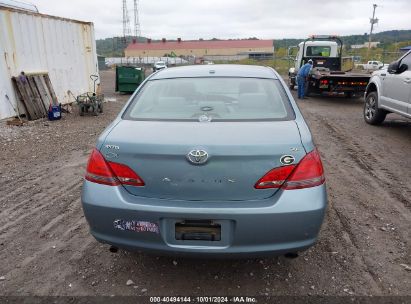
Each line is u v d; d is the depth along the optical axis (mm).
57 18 11266
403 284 2756
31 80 9812
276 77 3568
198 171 2406
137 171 2488
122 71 17484
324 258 3100
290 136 2549
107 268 2994
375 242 3344
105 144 2600
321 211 2461
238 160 2387
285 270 2945
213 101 3168
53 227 3684
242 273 2914
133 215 2457
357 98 15250
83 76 13078
